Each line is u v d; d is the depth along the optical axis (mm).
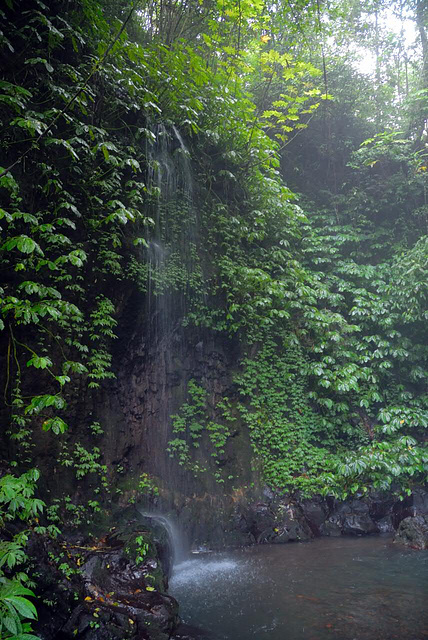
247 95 9453
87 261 6844
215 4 9453
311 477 8812
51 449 6035
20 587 2451
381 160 11953
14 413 5668
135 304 7602
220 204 9367
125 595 4738
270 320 9164
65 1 7016
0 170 4867
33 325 6039
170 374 8211
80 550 5324
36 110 6492
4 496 3408
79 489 6234
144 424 7688
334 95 12328
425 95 12297
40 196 6359
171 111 8734
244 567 6480
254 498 8398
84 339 6676
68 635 4074
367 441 9555
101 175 7000
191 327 8641
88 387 6707
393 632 4336
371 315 10156
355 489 8484
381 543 7629
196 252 8844
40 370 6055
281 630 4449
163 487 7574
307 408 9438
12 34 6391
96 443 6785
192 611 4949
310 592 5406
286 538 7891
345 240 11281
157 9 9680
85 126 6148
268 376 9320
